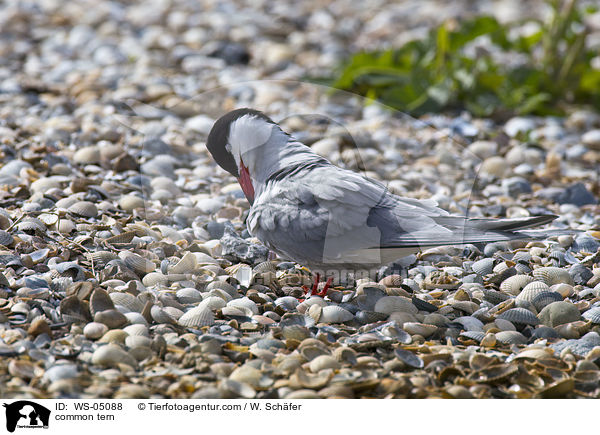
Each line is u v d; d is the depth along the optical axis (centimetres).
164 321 732
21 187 1028
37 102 1499
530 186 1227
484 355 679
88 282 751
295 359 665
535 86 1680
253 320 751
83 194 1037
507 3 2492
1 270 796
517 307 804
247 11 2348
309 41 2073
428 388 648
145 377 644
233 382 629
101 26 2117
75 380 625
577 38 1678
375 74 1673
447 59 1678
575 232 941
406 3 2527
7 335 683
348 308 805
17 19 2112
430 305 808
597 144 1452
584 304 807
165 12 2270
